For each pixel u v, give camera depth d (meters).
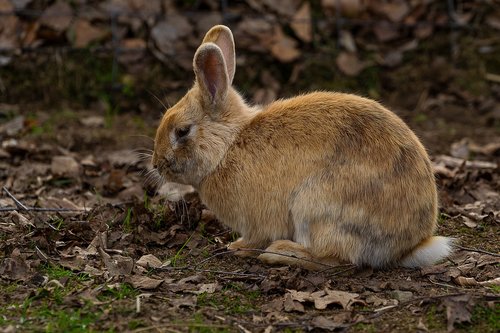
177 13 18.81
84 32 18.38
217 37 10.64
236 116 10.10
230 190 9.86
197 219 11.12
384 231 9.26
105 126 16.88
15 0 18.41
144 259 9.84
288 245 9.50
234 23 18.78
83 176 13.87
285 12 19.16
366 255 9.32
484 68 19.08
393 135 9.41
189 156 10.04
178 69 18.33
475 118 18.14
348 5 19.33
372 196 9.16
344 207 9.16
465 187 12.98
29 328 7.95
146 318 8.22
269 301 8.78
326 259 9.37
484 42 19.42
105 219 11.10
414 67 19.12
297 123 9.66
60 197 12.78
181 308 8.50
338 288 9.07
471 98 18.59
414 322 8.18
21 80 17.86
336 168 9.23
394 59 19.11
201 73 9.89
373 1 19.55
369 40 19.42
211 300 8.74
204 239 10.71
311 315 8.41
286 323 8.17
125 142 16.08
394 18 19.44
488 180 13.64
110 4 18.83
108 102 17.88
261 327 8.09
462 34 19.56
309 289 9.02
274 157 9.60
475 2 19.98
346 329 8.04
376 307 8.58
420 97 18.72
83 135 16.25
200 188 10.21
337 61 18.83
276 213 9.59
